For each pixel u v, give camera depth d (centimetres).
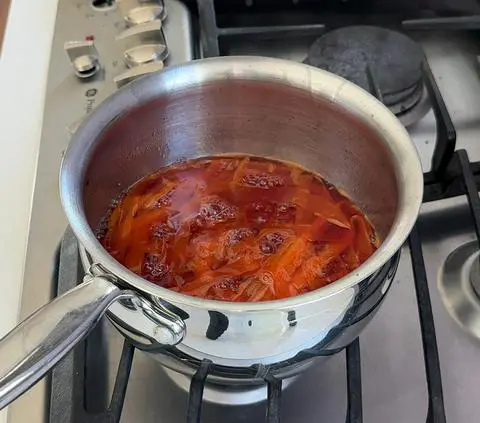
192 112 49
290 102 48
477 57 68
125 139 47
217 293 42
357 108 45
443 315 49
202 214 48
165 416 45
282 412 45
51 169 56
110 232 47
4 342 33
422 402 45
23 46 67
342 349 42
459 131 62
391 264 39
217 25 69
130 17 66
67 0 71
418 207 38
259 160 53
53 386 43
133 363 47
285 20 70
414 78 60
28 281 50
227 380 41
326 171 51
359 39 63
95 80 62
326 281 44
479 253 49
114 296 34
